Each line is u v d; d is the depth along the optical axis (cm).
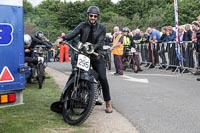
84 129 571
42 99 829
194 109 715
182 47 1399
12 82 502
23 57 513
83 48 629
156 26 5909
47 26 6075
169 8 6253
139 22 6194
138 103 780
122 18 6297
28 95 881
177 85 1042
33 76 1023
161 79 1199
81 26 662
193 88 980
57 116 657
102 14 6912
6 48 493
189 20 6112
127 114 677
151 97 849
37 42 1040
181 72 1408
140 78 1240
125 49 1542
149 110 711
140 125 599
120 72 1369
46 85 1063
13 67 502
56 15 6812
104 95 686
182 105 754
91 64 666
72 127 583
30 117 651
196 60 1317
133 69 1482
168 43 1516
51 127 582
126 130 570
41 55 1030
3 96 493
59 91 947
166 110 709
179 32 1462
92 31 659
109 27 5806
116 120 634
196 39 1281
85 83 603
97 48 652
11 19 496
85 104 592
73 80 617
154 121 625
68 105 623
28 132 553
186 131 565
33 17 6506
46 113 682
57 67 1814
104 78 669
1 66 490
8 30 494
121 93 910
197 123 611
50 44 1081
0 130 565
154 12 6594
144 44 1745
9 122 615
